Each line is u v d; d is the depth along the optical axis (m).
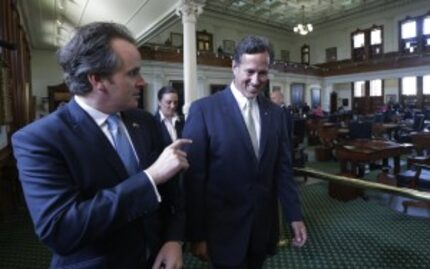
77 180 0.87
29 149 0.82
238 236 1.34
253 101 1.40
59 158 0.85
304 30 17.19
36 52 12.94
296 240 1.43
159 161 0.89
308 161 7.51
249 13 19.09
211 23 18.48
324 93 20.20
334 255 2.84
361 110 19.38
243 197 1.34
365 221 3.66
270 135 1.40
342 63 19.83
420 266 2.63
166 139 1.22
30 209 0.81
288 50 22.80
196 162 1.31
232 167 1.33
